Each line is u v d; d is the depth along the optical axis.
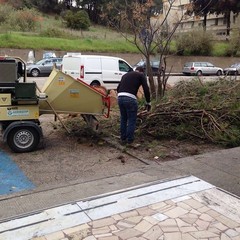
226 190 4.36
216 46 40.56
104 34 41.28
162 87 9.07
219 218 3.59
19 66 6.37
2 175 5.09
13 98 6.03
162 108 7.12
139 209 3.79
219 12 42.94
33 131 6.18
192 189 4.35
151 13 11.04
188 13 12.94
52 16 55.31
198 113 7.06
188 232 3.31
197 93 7.82
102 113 6.86
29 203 4.05
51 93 6.48
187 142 6.77
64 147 6.53
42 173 5.18
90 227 3.42
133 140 6.58
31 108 6.18
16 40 32.31
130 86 6.34
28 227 3.44
